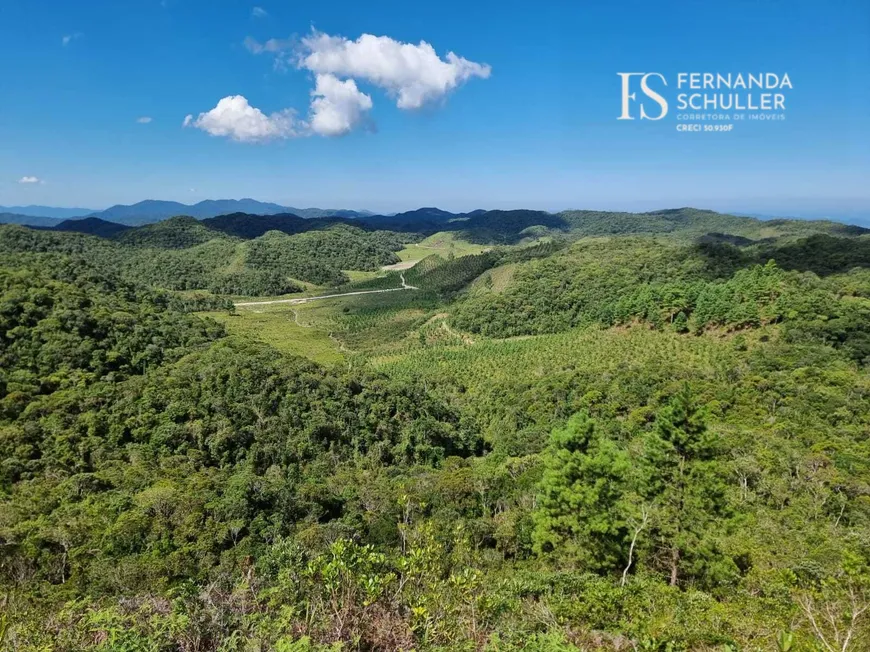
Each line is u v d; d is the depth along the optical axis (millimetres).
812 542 23422
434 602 9195
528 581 15820
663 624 12969
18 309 55531
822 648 10555
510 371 81500
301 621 8773
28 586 23328
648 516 20531
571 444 22203
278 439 47594
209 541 28328
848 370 56188
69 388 47781
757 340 70312
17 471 36781
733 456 36531
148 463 40344
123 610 9555
